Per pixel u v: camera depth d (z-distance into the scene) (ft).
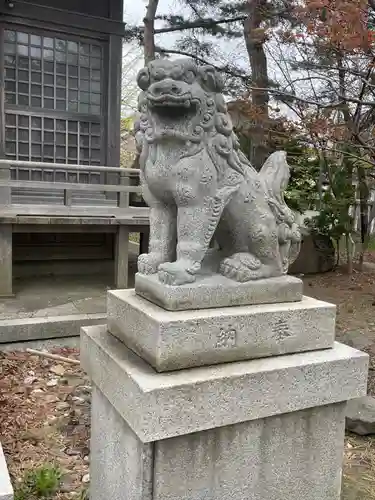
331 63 17.34
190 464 5.74
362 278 24.90
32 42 21.89
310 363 6.23
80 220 17.80
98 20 22.72
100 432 6.96
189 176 6.07
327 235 25.80
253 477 6.22
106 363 6.30
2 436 9.50
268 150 21.13
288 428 6.37
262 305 6.48
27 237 22.04
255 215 6.56
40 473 8.13
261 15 17.66
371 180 26.55
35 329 14.12
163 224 6.79
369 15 11.76
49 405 10.85
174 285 5.98
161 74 5.70
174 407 5.37
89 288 19.65
